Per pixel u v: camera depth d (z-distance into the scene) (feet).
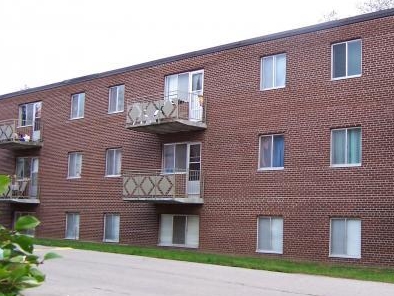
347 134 63.93
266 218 69.62
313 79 66.95
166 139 82.43
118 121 90.58
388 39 61.46
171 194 75.97
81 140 97.09
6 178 9.42
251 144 71.82
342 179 63.21
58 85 102.89
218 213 74.23
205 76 78.07
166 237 81.20
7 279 8.93
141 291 38.93
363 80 62.85
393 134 60.03
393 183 59.41
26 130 108.47
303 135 67.05
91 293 37.68
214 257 65.05
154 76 85.46
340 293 39.88
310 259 64.69
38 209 104.12
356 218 61.82
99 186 92.58
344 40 64.90
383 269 57.62
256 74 72.33
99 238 91.45
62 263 56.18
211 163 75.87
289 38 69.67
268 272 52.75
